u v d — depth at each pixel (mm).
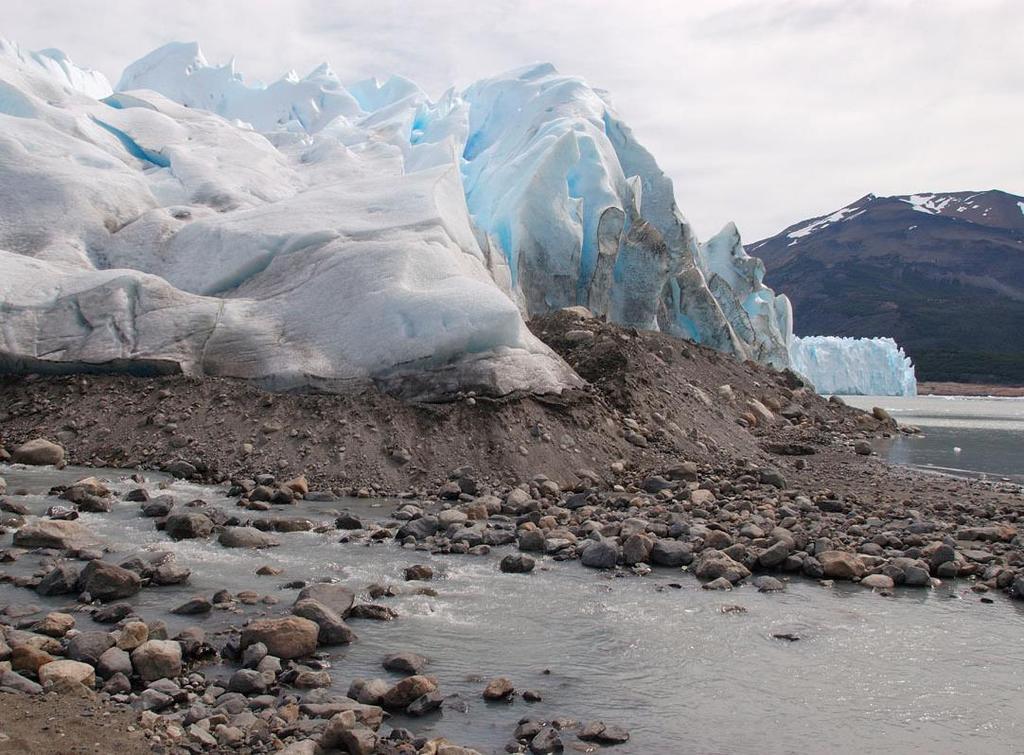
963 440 32625
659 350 28078
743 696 7441
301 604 8414
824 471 20438
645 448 18969
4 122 26750
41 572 9453
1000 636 9203
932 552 12008
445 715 6781
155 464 15977
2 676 6391
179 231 23359
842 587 10992
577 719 6828
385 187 24844
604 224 36062
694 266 40750
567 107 41250
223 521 12406
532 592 10141
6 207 23453
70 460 16062
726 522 13703
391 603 9469
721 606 9875
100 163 26906
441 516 13000
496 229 35344
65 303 18703
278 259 21359
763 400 29500
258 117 49031
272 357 18094
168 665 7012
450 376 17484
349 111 48969
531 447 16969
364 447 16266
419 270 19891
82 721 5887
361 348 18078
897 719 7078
